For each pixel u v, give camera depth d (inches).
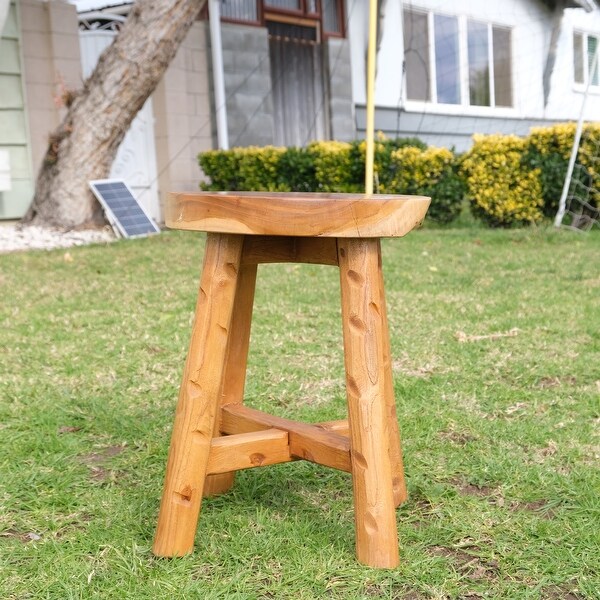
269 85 400.5
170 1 277.6
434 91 478.9
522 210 319.9
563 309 169.5
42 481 87.4
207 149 372.5
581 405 110.2
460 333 148.8
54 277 211.8
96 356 136.4
